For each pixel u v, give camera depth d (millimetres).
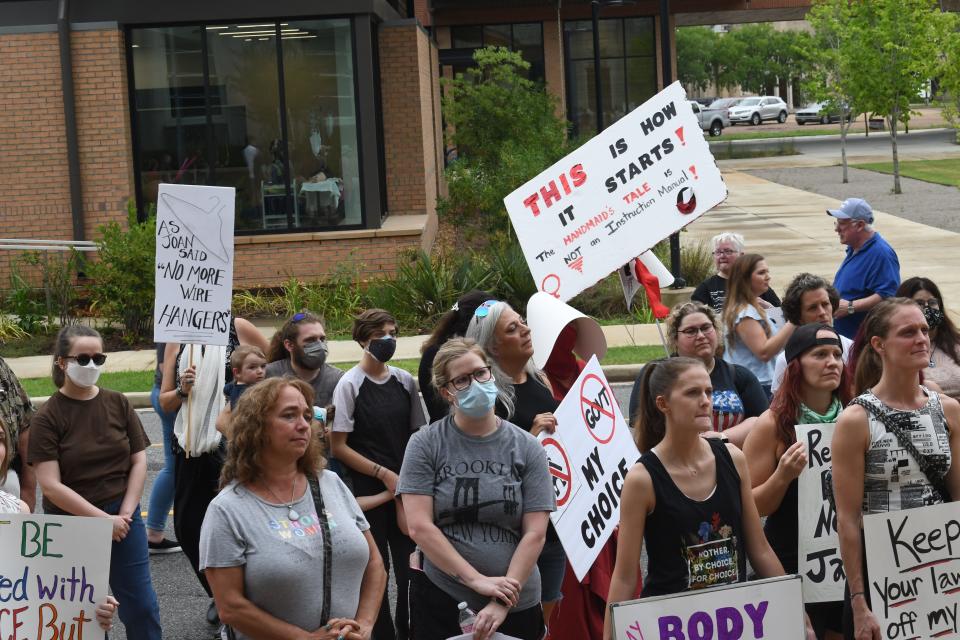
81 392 6027
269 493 4445
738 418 6473
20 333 17547
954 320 15625
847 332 9891
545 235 7246
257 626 4297
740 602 4254
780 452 5422
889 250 9766
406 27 22453
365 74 19688
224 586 4305
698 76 87688
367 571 4684
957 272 19500
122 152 19500
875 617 4566
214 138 19891
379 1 21172
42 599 4926
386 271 19625
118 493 6031
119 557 5984
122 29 19484
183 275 7316
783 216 29359
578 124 39031
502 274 18156
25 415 6324
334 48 19766
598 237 7238
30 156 19562
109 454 6008
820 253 22797
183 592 7562
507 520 4863
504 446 4922
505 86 30719
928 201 30688
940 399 4887
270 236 19578
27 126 19484
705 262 19750
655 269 7648
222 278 7336
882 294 9711
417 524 4812
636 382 6234
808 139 60062
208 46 19719
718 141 62281
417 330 17344
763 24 91000
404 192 22844
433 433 4941
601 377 5562
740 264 7711
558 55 38375
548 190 7238
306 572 4340
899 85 32688
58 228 19703
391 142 22688
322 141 19922
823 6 35031
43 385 14492
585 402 5465
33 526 4926
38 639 4914
